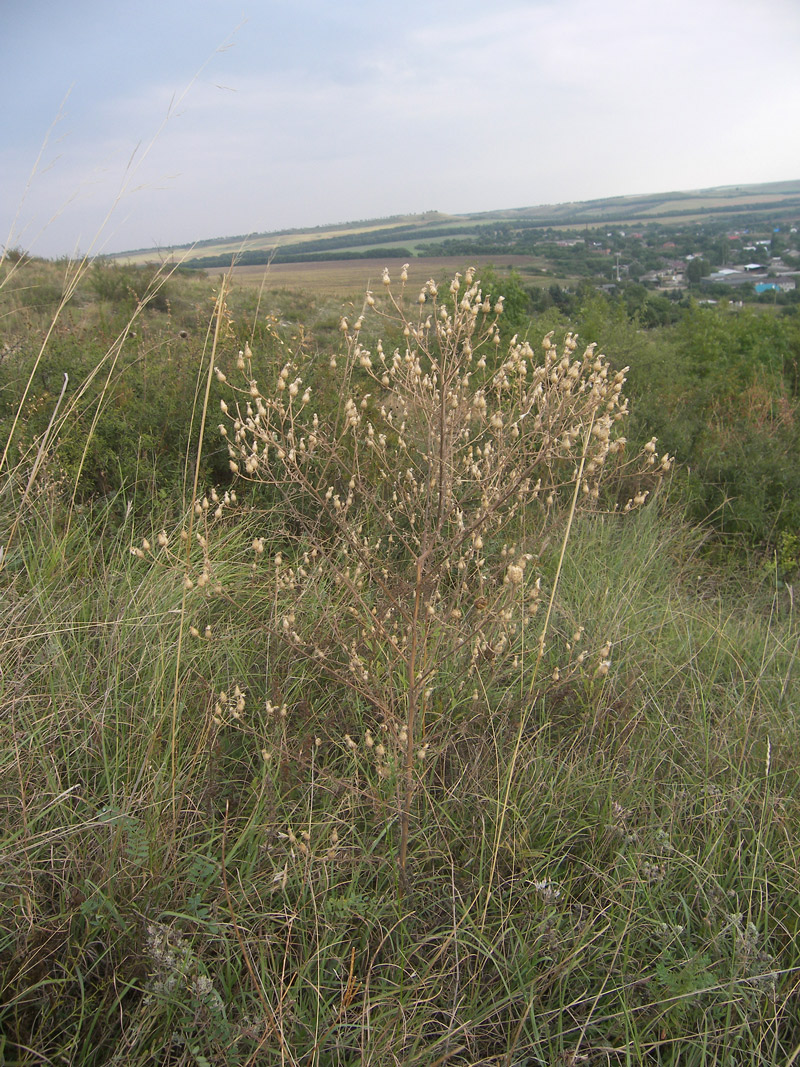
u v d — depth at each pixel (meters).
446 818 2.16
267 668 2.54
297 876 1.83
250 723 2.34
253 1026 1.48
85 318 7.93
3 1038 1.32
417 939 1.84
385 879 1.97
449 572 2.58
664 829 2.19
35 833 1.79
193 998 1.48
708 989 1.64
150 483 3.73
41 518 3.11
